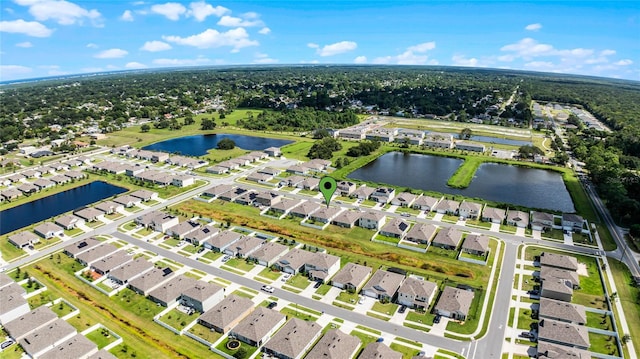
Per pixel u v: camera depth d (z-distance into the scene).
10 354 80.44
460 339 82.25
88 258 114.69
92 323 89.31
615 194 146.00
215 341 82.94
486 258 113.06
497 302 94.25
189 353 79.94
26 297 99.25
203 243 124.38
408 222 139.62
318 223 138.12
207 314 89.12
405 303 94.06
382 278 100.06
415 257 115.25
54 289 102.94
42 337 81.94
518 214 139.38
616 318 88.06
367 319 89.00
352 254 117.62
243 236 125.56
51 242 128.75
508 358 76.94
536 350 78.81
